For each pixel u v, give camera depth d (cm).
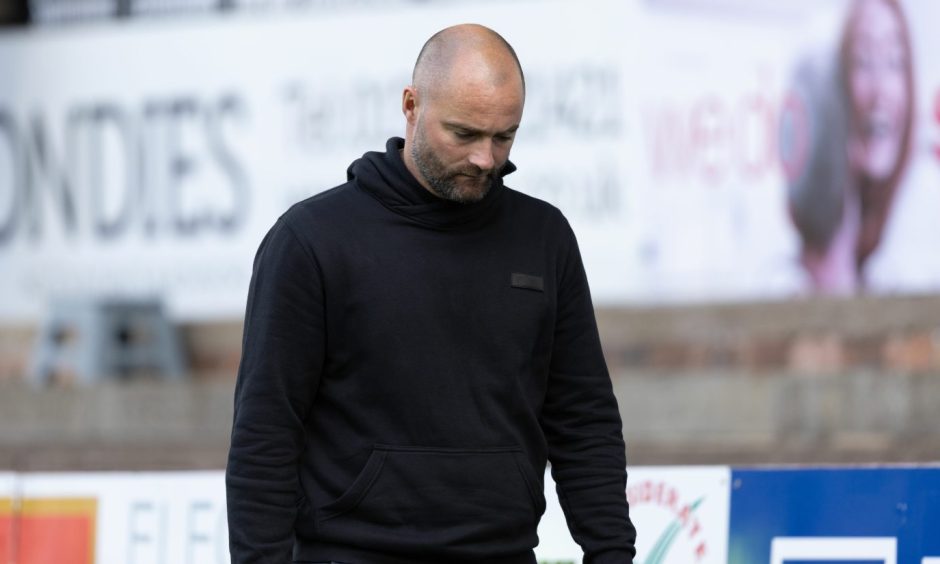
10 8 3484
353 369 879
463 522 869
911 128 2844
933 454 1566
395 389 870
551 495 1373
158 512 1503
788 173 2927
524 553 898
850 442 2016
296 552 896
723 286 2975
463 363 879
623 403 2716
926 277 2842
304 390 878
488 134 851
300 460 892
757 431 2619
